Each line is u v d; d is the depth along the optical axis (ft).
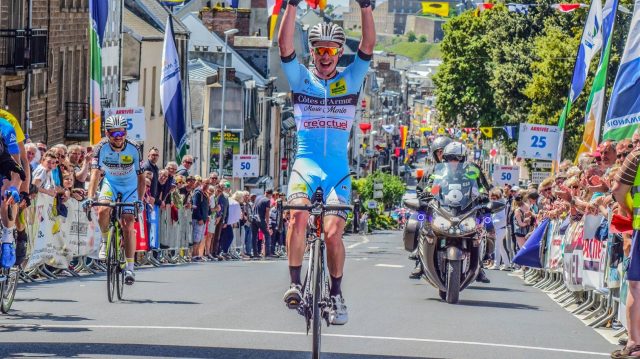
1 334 57.52
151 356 50.96
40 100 217.97
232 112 342.44
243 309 71.56
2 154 59.82
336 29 50.52
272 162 439.63
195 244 154.10
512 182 254.06
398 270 130.62
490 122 408.46
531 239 109.60
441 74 419.54
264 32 480.23
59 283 91.66
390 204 547.90
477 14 203.10
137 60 282.15
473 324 69.51
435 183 84.74
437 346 58.03
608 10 116.67
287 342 56.95
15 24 198.70
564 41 294.05
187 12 447.01
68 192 102.58
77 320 64.28
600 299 80.33
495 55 357.20
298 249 49.42
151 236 130.11
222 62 400.47
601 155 79.05
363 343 57.93
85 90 247.29
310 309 49.47
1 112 62.64
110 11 257.96
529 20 350.64
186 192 148.77
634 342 56.75
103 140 76.69
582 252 83.20
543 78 290.15
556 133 203.21
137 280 97.35
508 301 90.12
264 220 187.73
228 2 191.11
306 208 48.67
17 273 68.44
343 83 50.60
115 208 76.13
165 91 189.37
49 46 222.28
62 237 103.09
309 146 50.57
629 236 63.10
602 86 116.67
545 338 64.13
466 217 83.15
